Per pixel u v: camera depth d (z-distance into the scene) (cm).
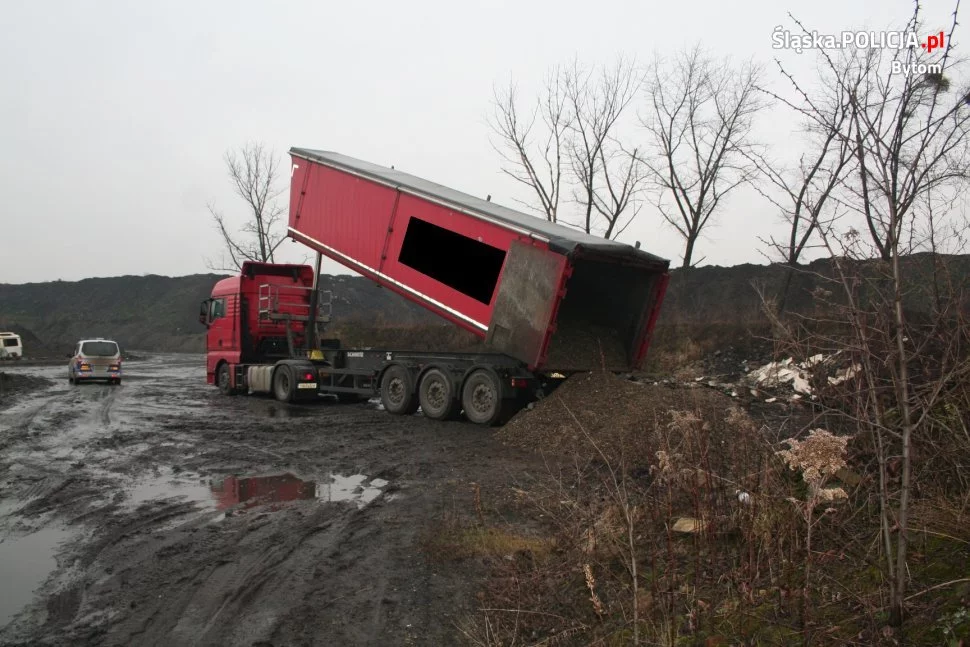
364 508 694
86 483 816
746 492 436
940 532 369
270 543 580
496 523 623
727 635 339
